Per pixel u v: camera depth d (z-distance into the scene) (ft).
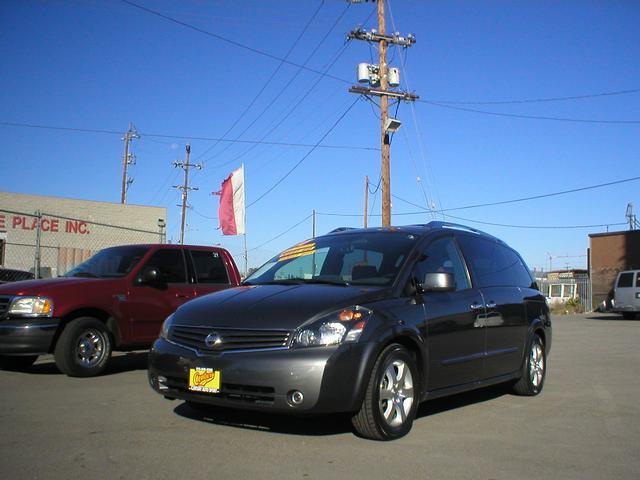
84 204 106.32
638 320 81.82
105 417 19.04
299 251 21.76
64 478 13.50
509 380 22.88
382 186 67.56
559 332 59.26
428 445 16.61
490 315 21.26
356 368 15.57
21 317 25.49
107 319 27.66
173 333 17.30
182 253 31.24
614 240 122.21
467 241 22.52
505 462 15.38
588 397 24.49
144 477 13.60
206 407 19.95
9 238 98.99
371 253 19.83
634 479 14.34
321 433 17.29
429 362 18.01
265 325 15.83
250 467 14.37
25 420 18.66
